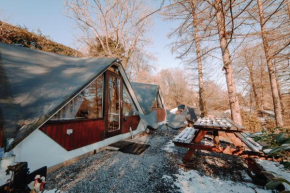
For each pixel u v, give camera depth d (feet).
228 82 16.25
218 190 7.27
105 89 14.87
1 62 10.42
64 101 8.81
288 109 35.14
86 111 12.45
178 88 88.48
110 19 44.29
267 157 7.61
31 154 7.79
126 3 34.45
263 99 49.32
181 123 23.34
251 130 24.62
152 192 7.01
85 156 11.53
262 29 14.34
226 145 15.23
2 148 6.04
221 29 13.04
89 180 7.91
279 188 6.98
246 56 18.66
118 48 52.39
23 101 8.11
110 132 15.10
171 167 9.92
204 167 9.99
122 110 17.83
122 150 13.38
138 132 21.71
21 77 9.84
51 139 8.97
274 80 25.12
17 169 5.49
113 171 9.05
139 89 36.76
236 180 8.26
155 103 36.81
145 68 72.84
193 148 9.80
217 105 51.98
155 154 12.57
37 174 6.59
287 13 13.44
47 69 12.30
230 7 8.04
